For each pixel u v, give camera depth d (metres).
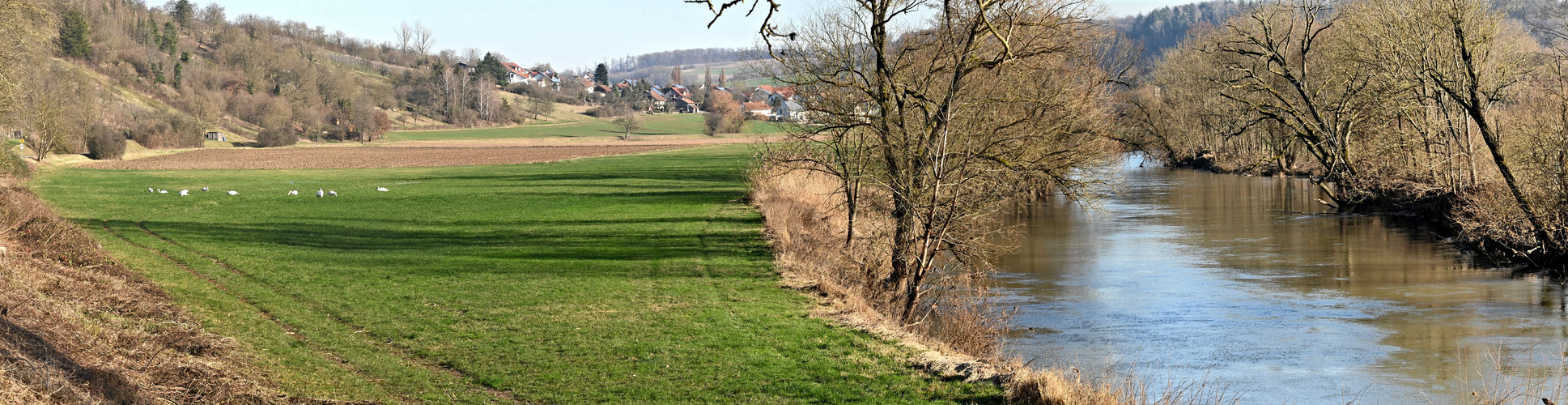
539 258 23.59
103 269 18.36
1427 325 18.53
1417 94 33.53
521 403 11.02
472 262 22.89
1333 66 37.62
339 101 155.88
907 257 19.81
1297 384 14.44
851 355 13.49
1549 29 27.23
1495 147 25.66
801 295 18.41
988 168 18.73
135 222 32.34
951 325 16.97
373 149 126.94
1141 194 50.41
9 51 30.94
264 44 167.88
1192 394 13.80
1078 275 24.77
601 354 13.34
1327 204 41.50
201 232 29.00
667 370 12.54
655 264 22.42
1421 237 31.16
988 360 14.12
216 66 164.12
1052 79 23.11
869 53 20.00
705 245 25.98
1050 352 16.56
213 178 65.38
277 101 145.88
